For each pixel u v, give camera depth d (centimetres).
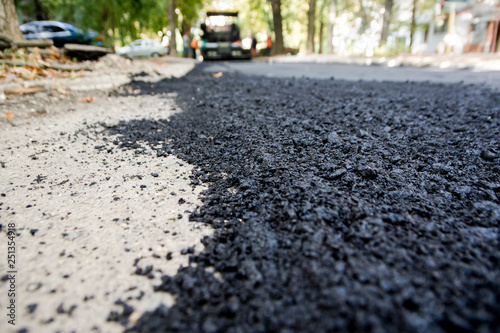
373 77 751
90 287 114
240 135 272
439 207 156
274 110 354
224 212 160
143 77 616
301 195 160
